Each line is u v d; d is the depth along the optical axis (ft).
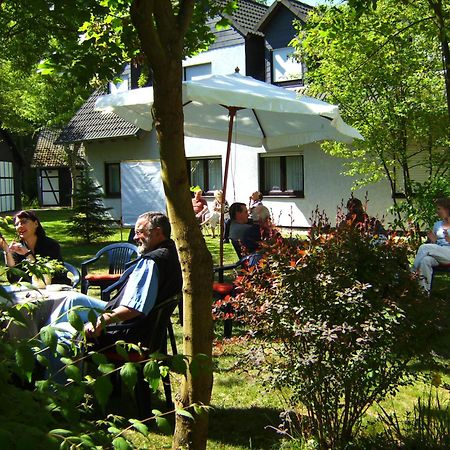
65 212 99.96
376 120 38.11
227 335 18.44
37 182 134.31
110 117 71.31
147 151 69.26
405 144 39.55
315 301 10.15
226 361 16.57
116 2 12.66
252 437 12.50
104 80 13.58
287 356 10.16
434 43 35.29
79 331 5.63
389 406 13.28
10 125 89.97
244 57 61.82
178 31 8.03
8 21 20.44
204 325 8.71
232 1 15.29
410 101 36.68
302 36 38.06
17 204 108.78
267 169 60.13
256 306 10.44
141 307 12.61
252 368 10.69
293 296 10.13
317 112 21.86
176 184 8.36
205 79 25.03
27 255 15.93
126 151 71.10
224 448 12.00
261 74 62.80
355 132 25.50
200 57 65.46
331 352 9.80
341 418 10.62
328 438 10.53
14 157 107.96
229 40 63.00
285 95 23.35
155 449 11.10
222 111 29.35
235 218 22.11
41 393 5.29
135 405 14.16
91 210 51.83
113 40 13.29
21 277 6.64
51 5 13.57
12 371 5.20
